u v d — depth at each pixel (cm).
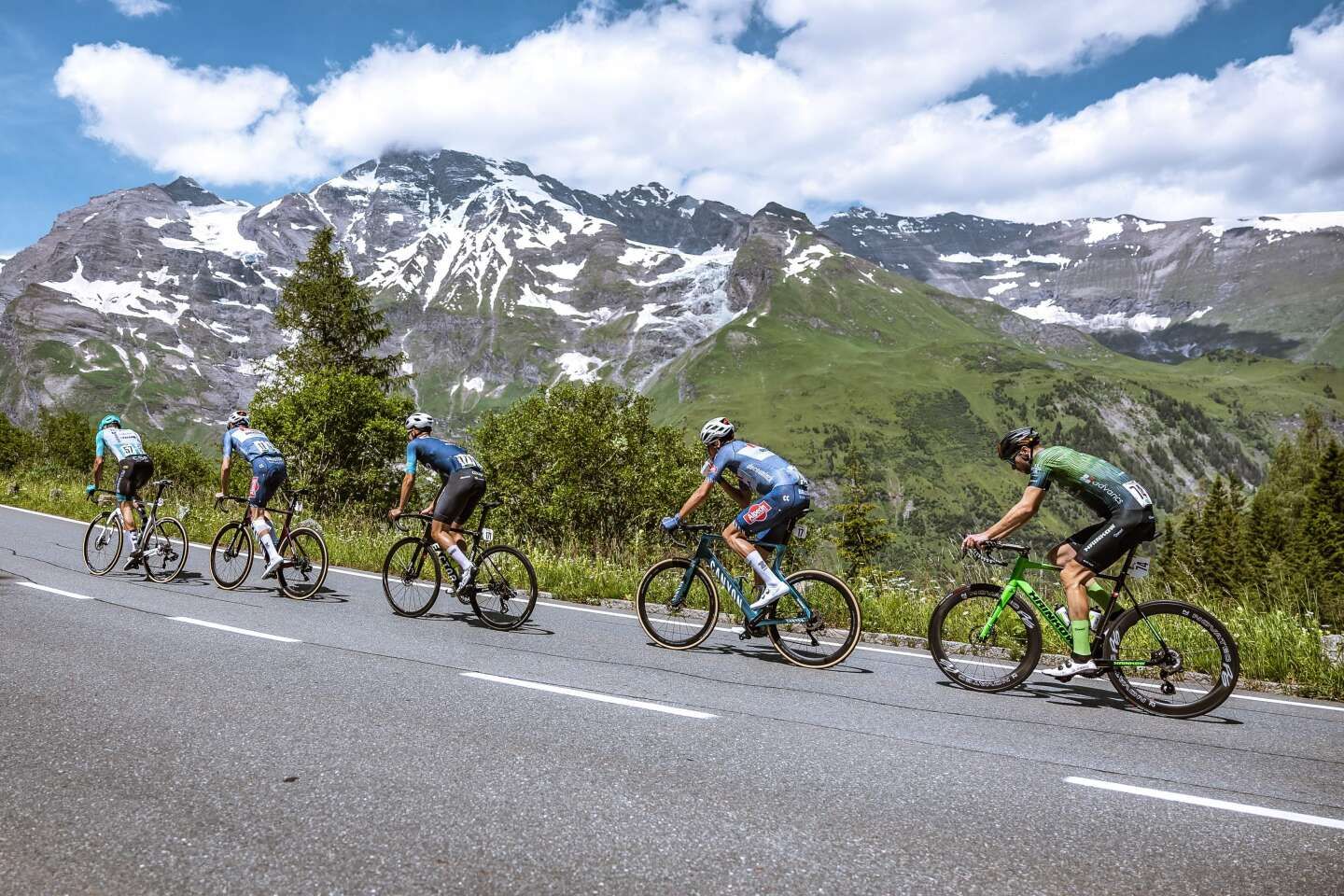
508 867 306
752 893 291
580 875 301
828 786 402
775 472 710
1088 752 471
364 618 834
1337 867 325
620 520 2133
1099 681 670
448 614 879
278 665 620
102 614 808
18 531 1598
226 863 304
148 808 353
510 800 371
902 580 957
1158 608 588
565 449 2106
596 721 498
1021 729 516
